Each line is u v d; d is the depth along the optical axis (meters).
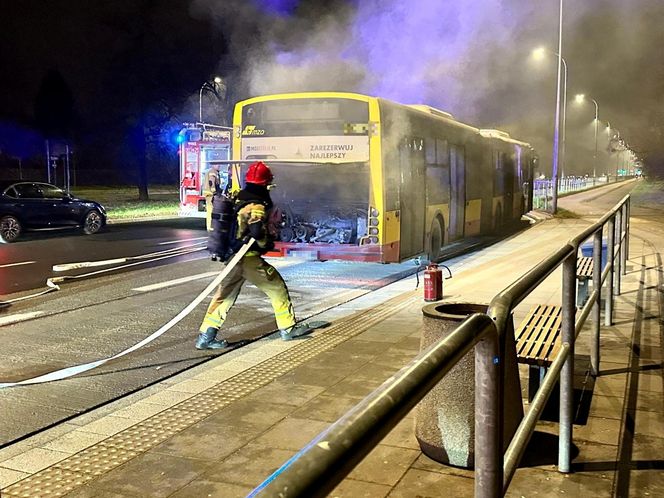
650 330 6.73
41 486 3.71
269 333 7.44
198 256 14.55
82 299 9.62
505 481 2.19
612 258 6.88
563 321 3.60
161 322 8.15
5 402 5.24
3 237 17.17
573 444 4.00
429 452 3.83
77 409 5.05
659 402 4.67
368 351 6.36
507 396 3.61
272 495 1.03
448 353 1.65
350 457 1.18
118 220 25.08
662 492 3.39
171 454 4.09
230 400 5.07
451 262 13.77
